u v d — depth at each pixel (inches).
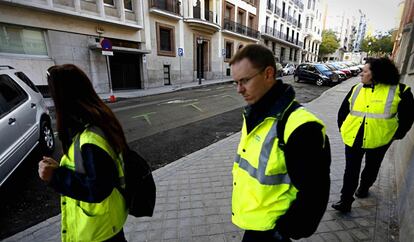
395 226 97.9
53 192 136.6
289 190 48.0
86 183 48.4
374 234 94.5
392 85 94.9
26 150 151.7
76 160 49.6
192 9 769.6
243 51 46.8
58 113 50.3
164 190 133.4
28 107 166.1
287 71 1090.7
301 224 44.9
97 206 53.7
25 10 418.9
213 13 881.5
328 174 44.2
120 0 559.5
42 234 102.3
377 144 99.8
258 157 48.3
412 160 111.5
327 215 106.6
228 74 1030.4
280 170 46.4
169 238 96.8
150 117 310.0
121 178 56.5
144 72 647.8
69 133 51.5
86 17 494.9
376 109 96.7
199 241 95.0
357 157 102.5
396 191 122.6
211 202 121.1
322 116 293.7
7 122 133.7
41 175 51.3
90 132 50.1
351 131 102.9
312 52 2106.3
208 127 265.6
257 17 1162.6
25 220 113.7
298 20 1660.9
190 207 117.1
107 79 566.6
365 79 97.3
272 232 50.2
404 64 381.1
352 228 98.3
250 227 51.6
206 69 909.8
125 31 589.3
